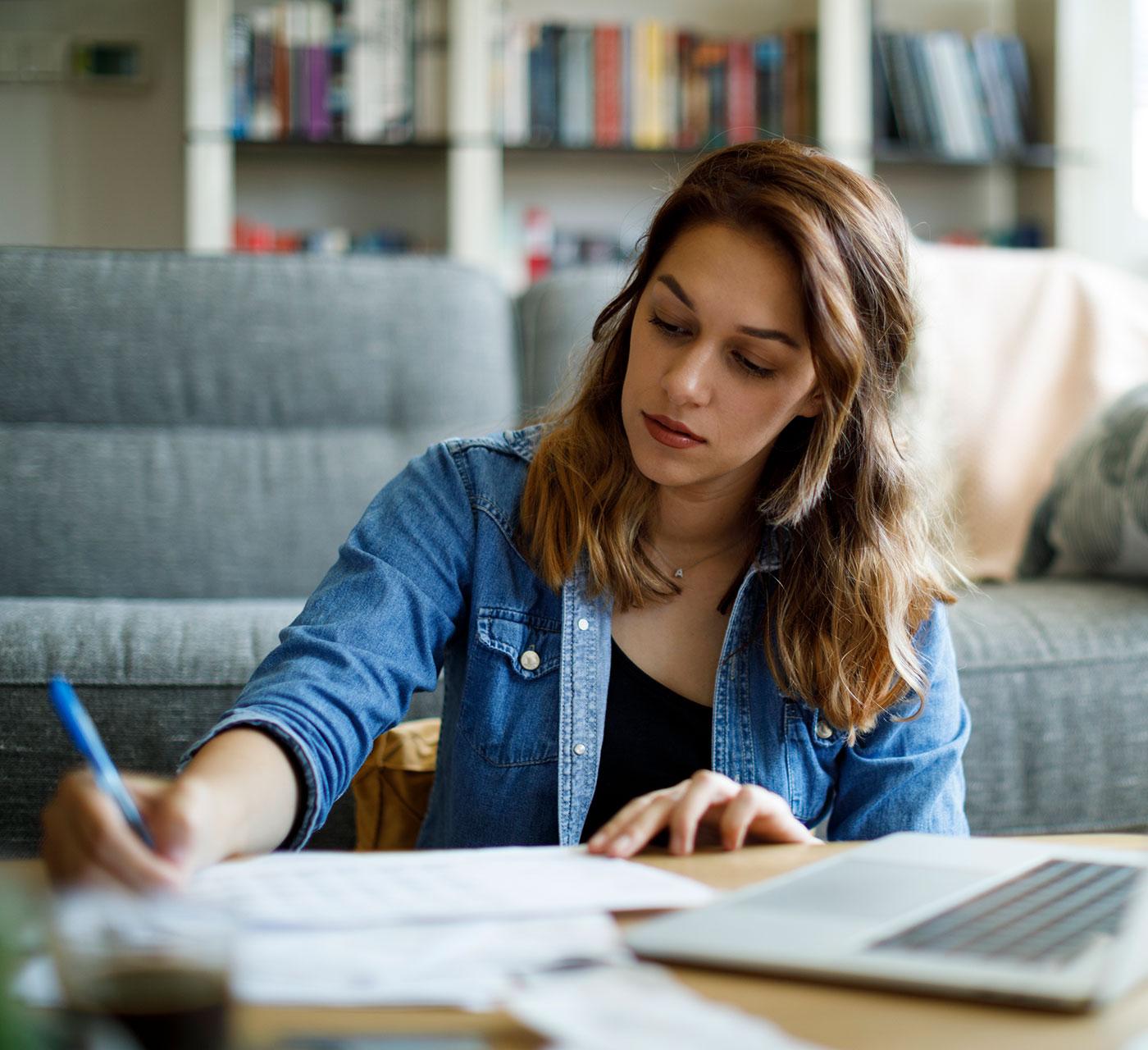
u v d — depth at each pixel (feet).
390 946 1.84
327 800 2.87
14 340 7.10
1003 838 2.61
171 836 2.23
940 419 7.70
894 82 11.09
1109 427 6.82
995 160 11.17
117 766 5.01
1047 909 2.00
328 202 11.20
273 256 7.61
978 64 11.23
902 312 3.81
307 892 2.09
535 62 10.67
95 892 1.41
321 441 7.38
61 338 7.16
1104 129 11.41
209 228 10.28
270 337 7.39
